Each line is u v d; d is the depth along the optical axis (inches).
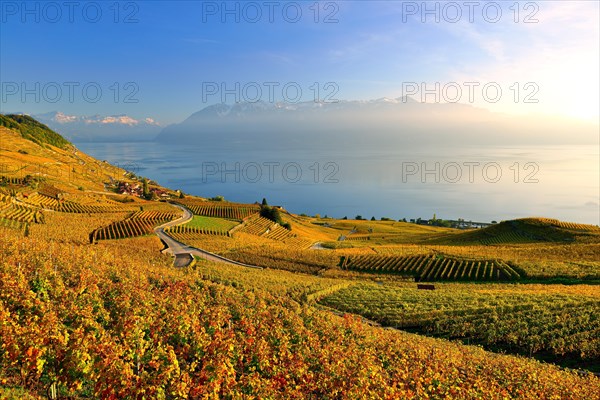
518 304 1844.2
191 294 1545.3
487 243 4517.7
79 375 750.5
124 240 3489.2
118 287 1438.2
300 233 5580.7
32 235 2891.2
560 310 1696.6
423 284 2613.2
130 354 846.5
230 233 4360.2
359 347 1216.2
